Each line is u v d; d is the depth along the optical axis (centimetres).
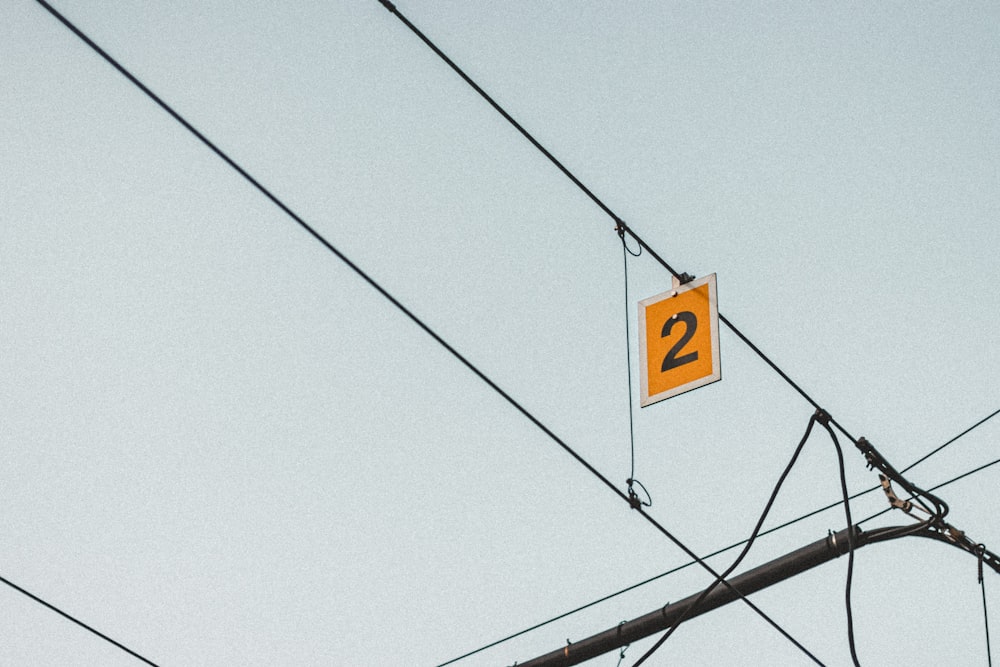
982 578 759
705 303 758
